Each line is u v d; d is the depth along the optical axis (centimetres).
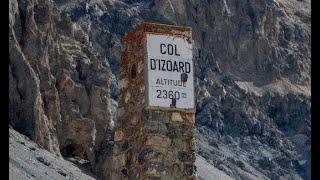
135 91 3172
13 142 10244
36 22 14225
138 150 3098
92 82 14200
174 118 3100
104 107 13838
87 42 15662
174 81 3100
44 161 9700
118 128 3269
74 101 13688
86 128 13125
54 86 13312
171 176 3069
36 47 13588
